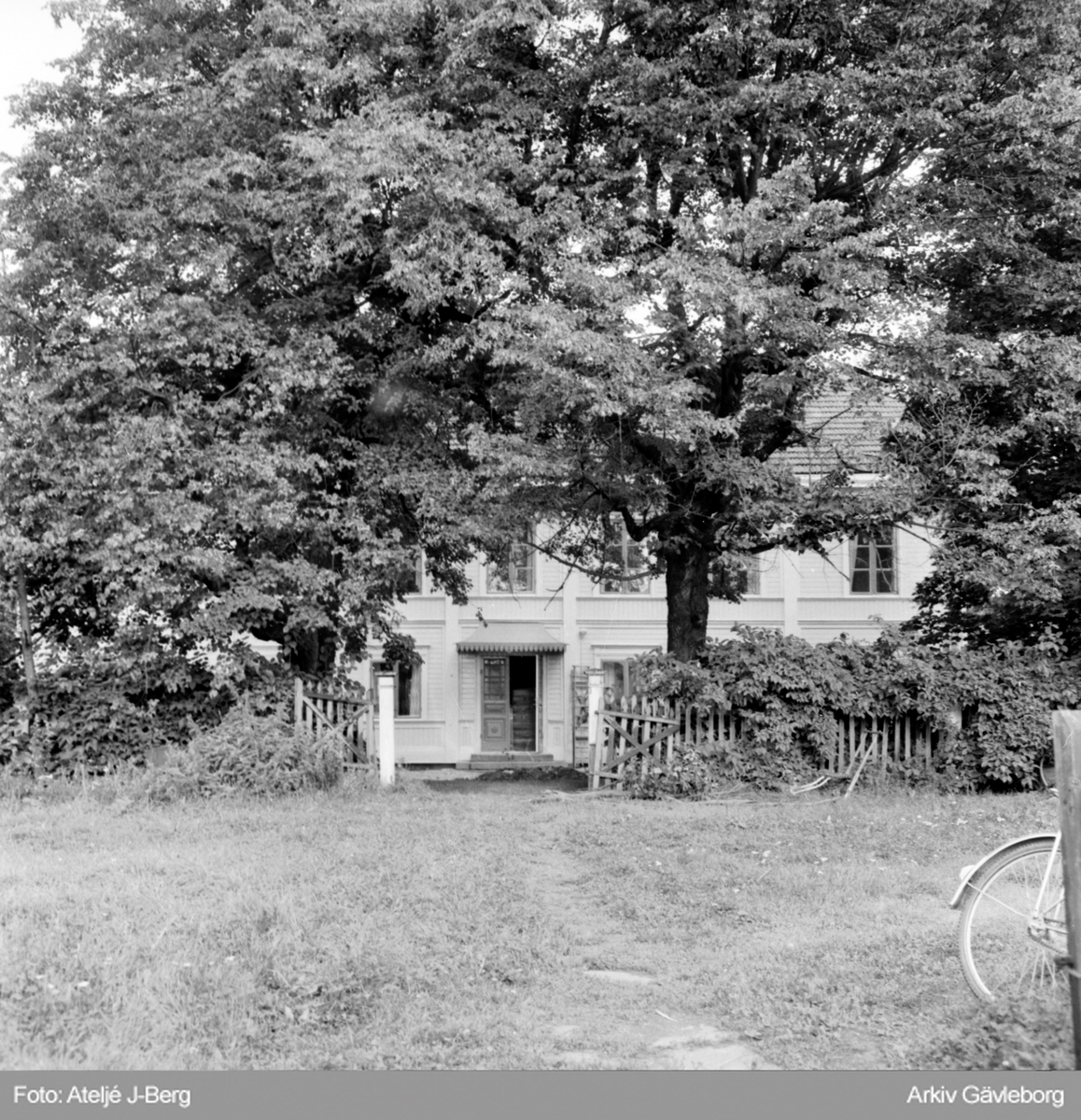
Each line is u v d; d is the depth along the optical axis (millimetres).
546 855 14586
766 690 21562
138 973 7828
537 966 8969
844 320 21078
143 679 20766
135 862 12438
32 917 9461
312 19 20797
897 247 21969
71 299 19734
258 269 22000
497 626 40531
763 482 20422
